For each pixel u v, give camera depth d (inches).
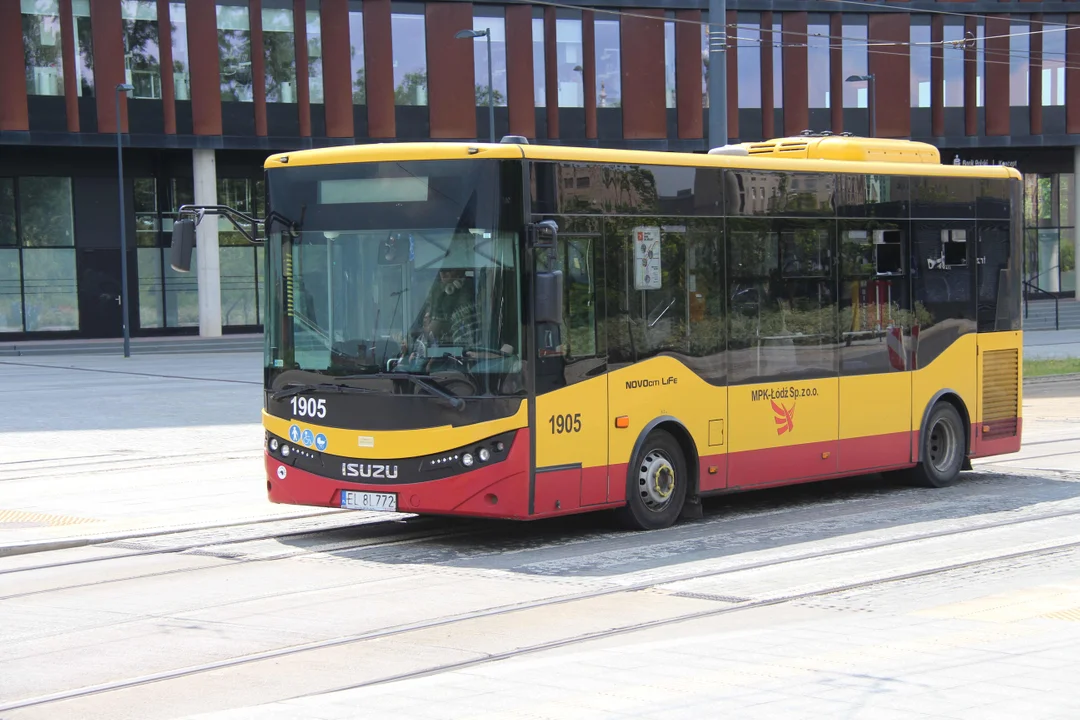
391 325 427.5
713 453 483.5
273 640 315.3
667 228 465.4
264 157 1863.9
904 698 239.5
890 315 552.7
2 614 346.0
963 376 587.8
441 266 422.0
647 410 458.6
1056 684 247.4
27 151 1758.1
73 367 1430.9
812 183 521.0
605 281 443.8
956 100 1982.0
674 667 270.7
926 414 568.7
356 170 434.0
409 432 422.0
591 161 440.8
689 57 1827.0
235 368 1400.1
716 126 811.4
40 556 429.4
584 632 320.8
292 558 424.5
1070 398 997.2
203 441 750.5
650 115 1818.4
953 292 581.3
